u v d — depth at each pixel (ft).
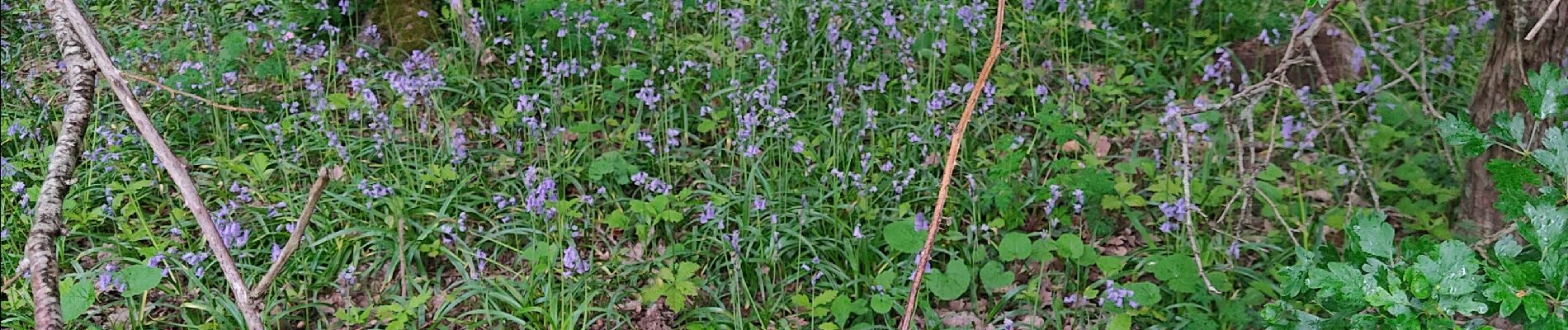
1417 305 5.85
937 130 16.16
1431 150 15.72
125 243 14.48
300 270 13.93
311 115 16.90
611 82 19.40
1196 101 16.74
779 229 14.55
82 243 14.99
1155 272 12.91
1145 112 18.35
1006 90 18.03
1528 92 6.39
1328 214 13.92
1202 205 14.47
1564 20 11.55
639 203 14.26
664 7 21.30
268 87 19.43
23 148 17.06
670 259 14.28
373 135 16.61
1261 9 20.39
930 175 15.71
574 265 13.02
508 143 17.26
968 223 15.21
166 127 17.57
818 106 18.40
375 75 19.43
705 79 19.27
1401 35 18.81
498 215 15.40
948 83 18.89
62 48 6.54
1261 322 12.05
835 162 15.79
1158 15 21.22
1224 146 15.62
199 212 5.35
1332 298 7.54
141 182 14.83
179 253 14.16
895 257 14.17
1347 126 15.93
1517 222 5.97
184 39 21.13
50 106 18.67
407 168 16.10
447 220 14.98
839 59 19.33
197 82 17.83
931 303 13.60
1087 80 18.11
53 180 5.79
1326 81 10.61
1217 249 13.42
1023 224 14.87
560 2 20.04
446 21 21.27
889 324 12.84
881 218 14.90
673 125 17.71
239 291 5.36
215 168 16.76
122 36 21.83
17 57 21.13
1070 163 15.62
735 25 18.81
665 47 20.29
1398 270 6.21
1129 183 15.11
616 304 13.56
